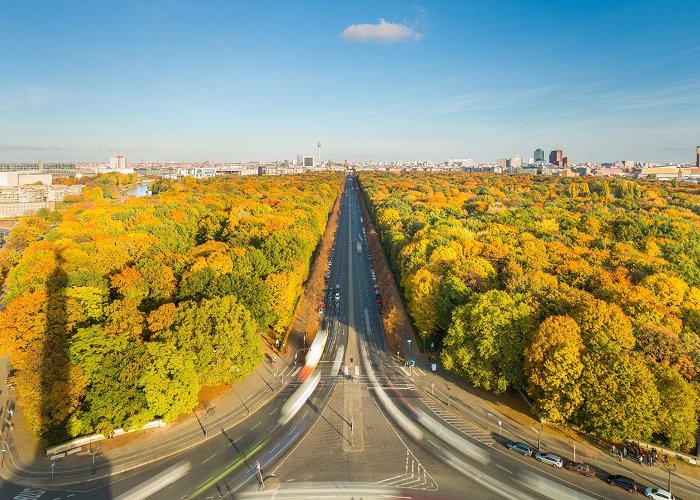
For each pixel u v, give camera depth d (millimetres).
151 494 103312
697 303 152875
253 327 147500
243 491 104375
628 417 110500
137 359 122812
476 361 140000
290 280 189375
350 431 127062
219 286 168250
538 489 105000
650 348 123750
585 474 109250
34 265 190000
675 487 104938
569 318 130000
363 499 101938
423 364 167125
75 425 117688
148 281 171375
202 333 136500
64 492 103812
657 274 169000
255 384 152500
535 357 124438
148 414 122375
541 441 122000
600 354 119562
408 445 121125
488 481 107750
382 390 149125
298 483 106750
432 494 103625
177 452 118125
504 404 140125
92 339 123250
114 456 116000
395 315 188625
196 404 135000
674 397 110625
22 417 131625
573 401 117438
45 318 129625
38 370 116188
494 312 138750
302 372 161000
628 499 101625
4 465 112312
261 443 121812
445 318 165750
